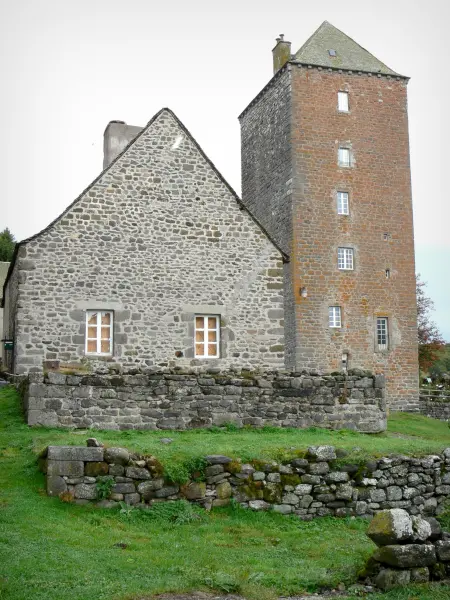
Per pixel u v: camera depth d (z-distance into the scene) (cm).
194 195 1970
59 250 1831
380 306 3275
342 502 1110
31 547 810
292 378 1591
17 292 1825
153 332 1883
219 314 1955
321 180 3266
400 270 3338
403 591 736
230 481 1077
